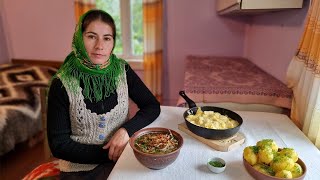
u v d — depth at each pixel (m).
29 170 1.87
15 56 3.03
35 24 2.88
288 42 1.56
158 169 0.77
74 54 1.06
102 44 1.02
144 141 0.83
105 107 1.07
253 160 0.73
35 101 2.16
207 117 1.02
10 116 1.88
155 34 2.54
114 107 1.09
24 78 2.49
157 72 2.65
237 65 2.18
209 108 1.11
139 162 0.80
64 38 2.88
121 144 0.98
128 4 2.67
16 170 1.87
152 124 1.11
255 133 1.02
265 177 0.67
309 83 1.11
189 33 2.62
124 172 0.76
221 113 1.09
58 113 1.01
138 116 1.12
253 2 1.36
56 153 1.03
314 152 0.88
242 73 1.86
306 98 1.13
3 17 2.90
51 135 1.02
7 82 2.37
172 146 0.80
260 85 1.49
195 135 0.96
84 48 1.02
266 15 1.98
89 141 1.08
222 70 1.96
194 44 2.65
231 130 0.90
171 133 0.89
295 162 0.72
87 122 1.05
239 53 2.62
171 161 0.76
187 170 0.77
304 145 0.93
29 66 2.82
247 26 2.52
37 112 2.13
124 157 0.84
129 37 2.78
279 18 1.71
